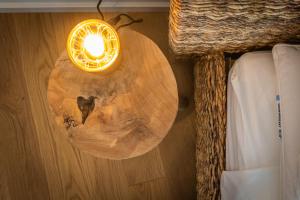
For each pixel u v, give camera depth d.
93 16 1.30
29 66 1.29
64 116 0.89
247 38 0.88
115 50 0.83
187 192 1.30
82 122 0.89
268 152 0.84
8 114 1.27
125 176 1.29
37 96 1.28
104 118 0.90
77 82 0.91
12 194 1.26
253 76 0.89
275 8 0.69
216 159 0.96
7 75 1.28
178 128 1.31
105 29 0.83
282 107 0.78
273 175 0.82
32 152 1.27
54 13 1.30
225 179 0.92
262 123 0.86
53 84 0.90
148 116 0.90
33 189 1.26
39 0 1.22
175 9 0.69
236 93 0.92
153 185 1.30
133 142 0.88
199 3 0.64
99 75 0.91
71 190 1.28
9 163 1.26
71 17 1.30
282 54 0.81
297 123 0.75
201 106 1.14
